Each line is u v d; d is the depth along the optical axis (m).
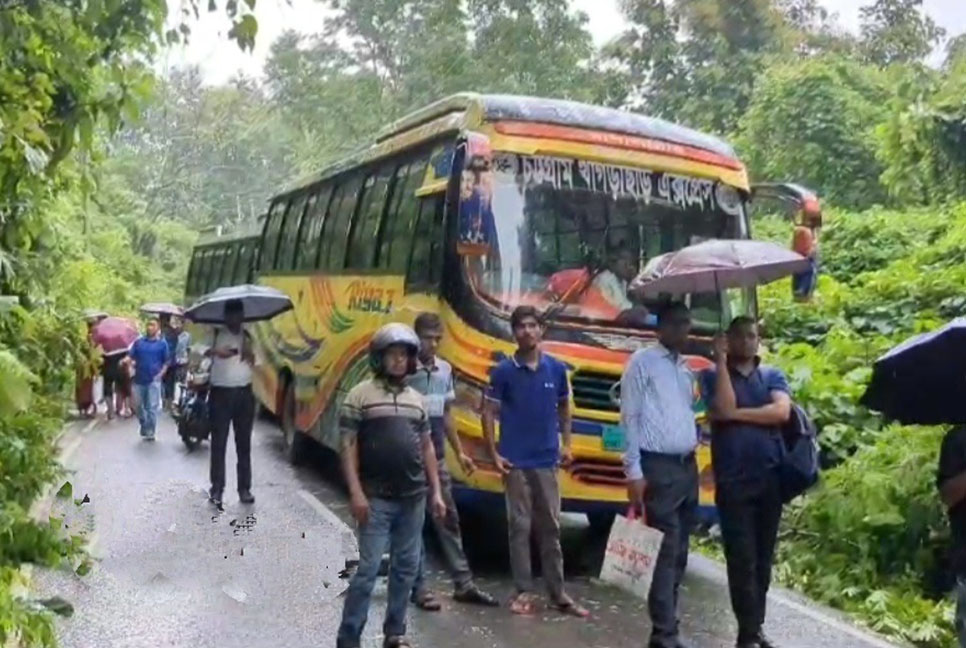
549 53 34.66
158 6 6.84
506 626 7.36
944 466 4.57
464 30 36.00
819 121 23.06
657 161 9.16
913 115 17.31
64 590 8.13
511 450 7.59
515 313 7.59
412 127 10.83
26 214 8.34
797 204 8.99
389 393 6.44
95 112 7.19
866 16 35.88
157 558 9.17
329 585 8.39
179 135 54.91
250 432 11.63
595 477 8.50
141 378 16.64
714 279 6.82
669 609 6.64
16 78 6.77
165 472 13.64
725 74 32.03
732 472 6.64
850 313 14.31
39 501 10.99
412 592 7.74
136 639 7.02
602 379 8.55
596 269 8.80
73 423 18.69
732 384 6.70
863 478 9.39
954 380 4.56
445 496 7.88
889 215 17.95
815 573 9.10
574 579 8.74
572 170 8.95
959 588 4.55
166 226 48.88
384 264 10.88
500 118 8.88
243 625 7.36
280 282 16.11
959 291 13.56
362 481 6.40
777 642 7.36
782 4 36.34
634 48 33.84
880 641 7.46
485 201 7.96
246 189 56.09
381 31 38.34
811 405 11.30
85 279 19.69
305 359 13.82
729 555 6.69
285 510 11.30
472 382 8.44
